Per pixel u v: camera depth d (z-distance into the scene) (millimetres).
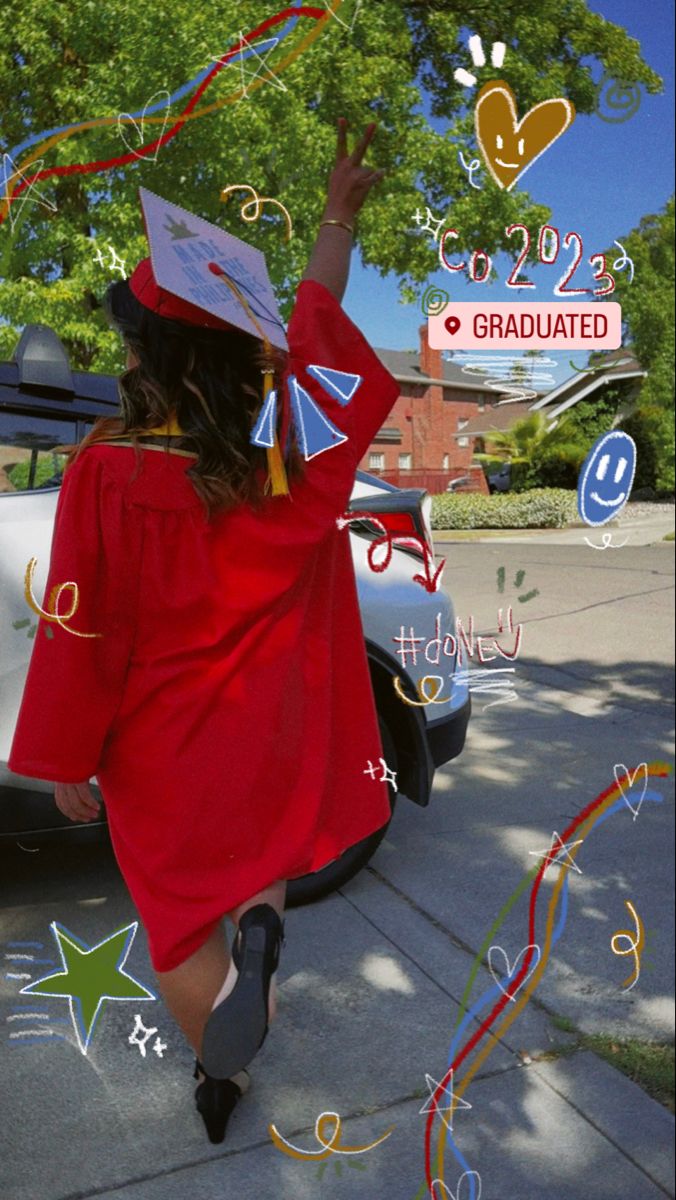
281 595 1470
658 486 6543
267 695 1463
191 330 1448
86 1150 1869
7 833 2529
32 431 2645
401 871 3191
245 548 1446
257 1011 1335
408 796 2980
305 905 2926
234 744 1443
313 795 1528
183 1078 2094
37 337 2561
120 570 1415
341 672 1634
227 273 1464
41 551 2521
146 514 1423
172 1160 1858
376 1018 2359
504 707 5469
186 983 1504
